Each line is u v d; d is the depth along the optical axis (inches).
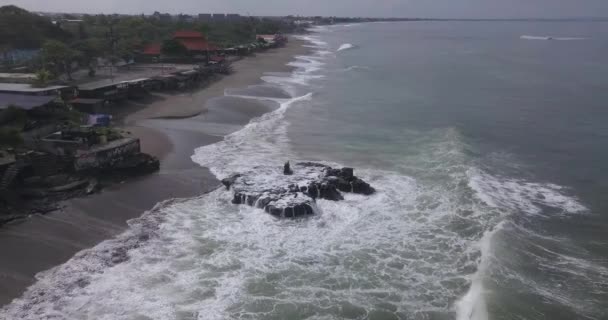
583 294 1054.4
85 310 975.6
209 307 997.8
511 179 1732.3
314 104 2942.9
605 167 1861.5
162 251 1208.8
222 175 1724.9
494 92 3472.0
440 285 1086.4
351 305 1016.9
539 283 1088.8
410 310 1002.7
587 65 5255.9
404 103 3024.1
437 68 4854.8
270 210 1413.6
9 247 1185.4
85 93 2498.8
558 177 1756.9
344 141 2164.1
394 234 1318.9
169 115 2516.0
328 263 1178.6
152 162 1732.3
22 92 2177.7
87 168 1614.2
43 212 1360.7
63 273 1093.8
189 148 2009.1
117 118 2426.2
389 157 1940.2
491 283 1074.1
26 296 1008.9
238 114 2623.0
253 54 6092.5
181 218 1391.5
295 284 1089.4
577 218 1428.4
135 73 3676.2
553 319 970.7
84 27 5172.2
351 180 1620.3
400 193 1583.4
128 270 1119.0
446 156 1911.9
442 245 1254.3
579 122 2568.9
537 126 2482.8
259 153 1979.6
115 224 1337.4
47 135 1780.3
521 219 1409.9
